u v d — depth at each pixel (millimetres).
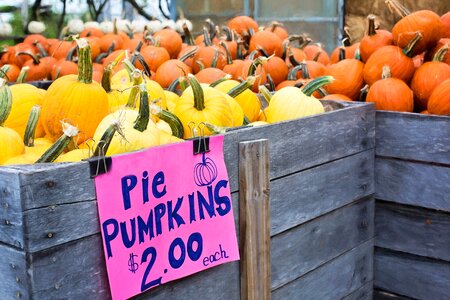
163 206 1567
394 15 5723
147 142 1656
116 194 1450
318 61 3908
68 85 1812
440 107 2262
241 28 4086
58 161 1601
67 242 1368
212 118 1968
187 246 1640
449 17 2848
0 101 1724
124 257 1470
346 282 2322
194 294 1696
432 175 2238
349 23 6094
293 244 2045
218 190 1722
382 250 2441
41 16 7465
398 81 2475
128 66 2137
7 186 1300
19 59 4355
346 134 2215
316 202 2117
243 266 1840
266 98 2447
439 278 2291
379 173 2389
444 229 2244
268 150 1868
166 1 7980
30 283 1312
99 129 1685
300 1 6535
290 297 2061
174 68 3154
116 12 8195
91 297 1427
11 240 1323
